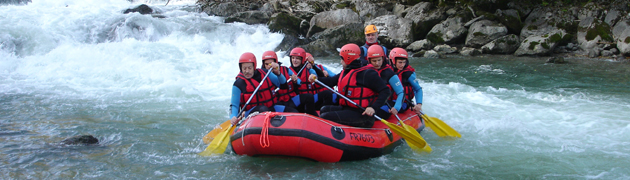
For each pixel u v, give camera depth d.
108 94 7.47
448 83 8.84
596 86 8.46
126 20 12.62
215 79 8.70
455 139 5.09
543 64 11.50
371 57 4.22
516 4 14.95
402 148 4.66
